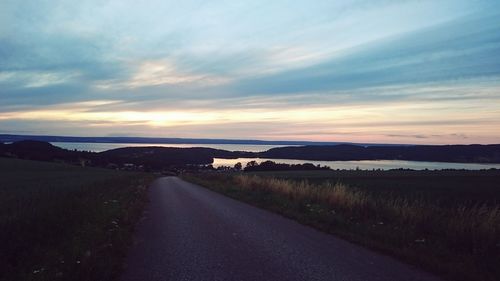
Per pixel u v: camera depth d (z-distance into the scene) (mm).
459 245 8266
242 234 10078
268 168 114500
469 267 6656
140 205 17234
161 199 21359
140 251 8219
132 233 10391
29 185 29328
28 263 6531
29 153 116625
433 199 23250
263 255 7723
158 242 9156
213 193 26047
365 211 12797
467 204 20484
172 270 6707
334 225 11102
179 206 17422
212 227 11266
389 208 12555
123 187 28891
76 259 6727
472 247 8023
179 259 7469
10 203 13930
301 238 9500
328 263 7086
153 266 6988
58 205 12562
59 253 7191
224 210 15625
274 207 15664
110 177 47531
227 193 24594
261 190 24078
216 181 40844
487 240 8156
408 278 6176
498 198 24891
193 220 12758
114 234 9367
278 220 12648
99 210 13016
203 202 19312
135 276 6383
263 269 6707
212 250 8211
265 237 9641
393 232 9492
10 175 47312
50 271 6027
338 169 103188
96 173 63812
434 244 8336
